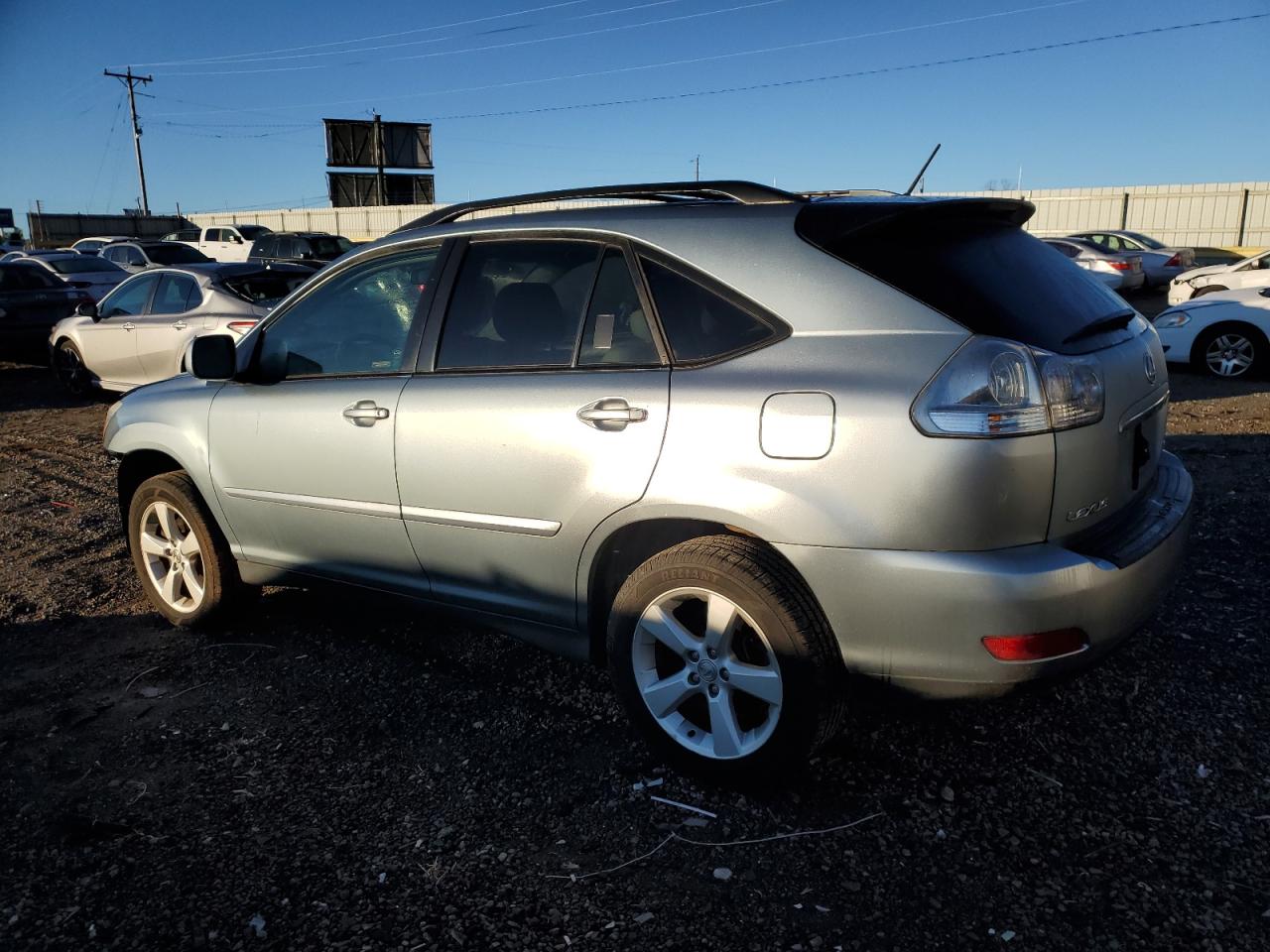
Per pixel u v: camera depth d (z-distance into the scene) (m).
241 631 4.20
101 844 2.69
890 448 2.39
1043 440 2.36
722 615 2.67
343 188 45.00
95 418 9.82
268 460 3.71
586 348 2.96
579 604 3.02
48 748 3.23
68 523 5.99
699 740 2.84
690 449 2.66
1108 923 2.25
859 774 2.89
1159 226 32.38
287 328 3.80
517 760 3.06
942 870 2.46
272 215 43.31
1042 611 2.36
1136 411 2.77
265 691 3.60
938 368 2.38
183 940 2.31
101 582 4.88
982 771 2.89
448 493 3.19
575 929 2.30
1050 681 2.45
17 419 9.91
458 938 2.28
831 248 2.62
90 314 10.29
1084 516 2.52
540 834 2.67
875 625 2.48
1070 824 2.62
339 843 2.66
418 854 2.60
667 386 2.74
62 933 2.34
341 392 3.49
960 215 2.76
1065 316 2.64
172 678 3.74
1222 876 2.40
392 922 2.34
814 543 2.50
